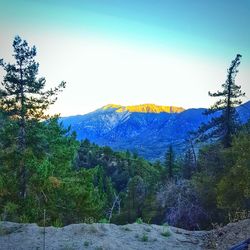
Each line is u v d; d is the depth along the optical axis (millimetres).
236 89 37125
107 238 9953
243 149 30281
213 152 35906
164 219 33219
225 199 28797
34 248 9125
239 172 28328
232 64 37031
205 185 32844
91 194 25859
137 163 126375
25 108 24438
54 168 24891
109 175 121938
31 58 24766
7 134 24250
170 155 58906
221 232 10859
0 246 9195
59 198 23562
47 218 21219
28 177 23281
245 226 10703
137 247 9664
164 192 34594
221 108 37688
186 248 9969
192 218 30797
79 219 24000
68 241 9609
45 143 25219
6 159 23547
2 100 24391
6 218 19438
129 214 49281
